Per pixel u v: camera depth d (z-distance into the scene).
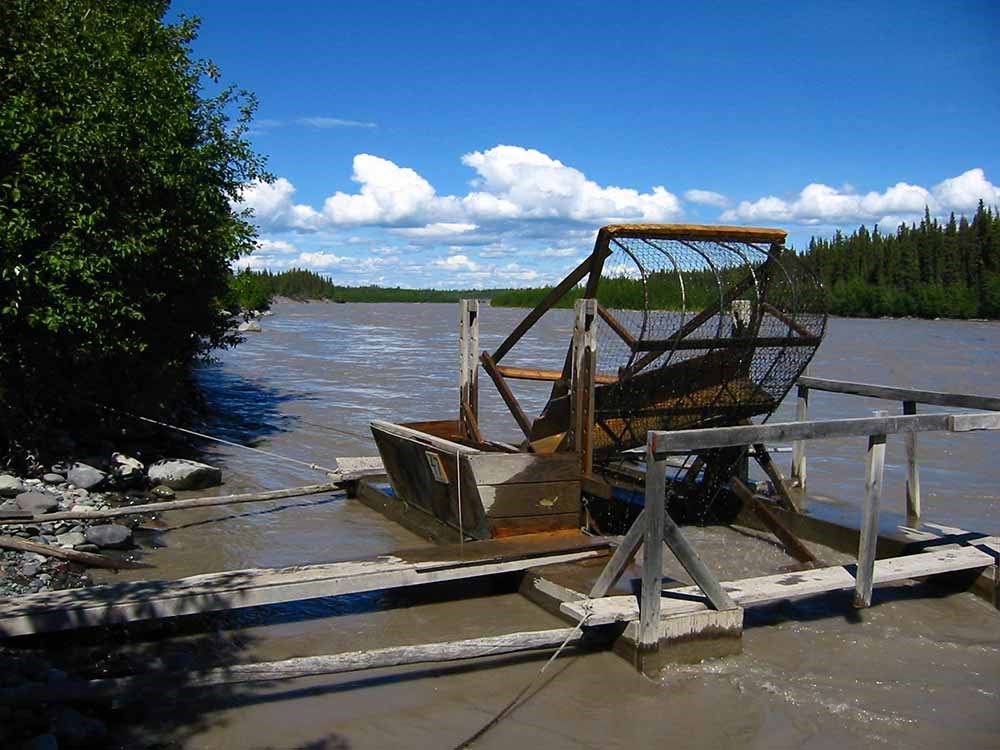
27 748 5.13
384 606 8.15
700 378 9.58
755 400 9.95
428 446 9.60
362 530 10.75
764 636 7.57
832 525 9.97
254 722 5.99
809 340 9.64
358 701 6.33
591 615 6.89
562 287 9.55
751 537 10.51
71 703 5.96
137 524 10.78
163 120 13.34
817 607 8.24
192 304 15.62
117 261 12.08
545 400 24.33
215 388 25.75
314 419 20.28
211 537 10.38
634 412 9.40
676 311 8.89
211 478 12.99
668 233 9.01
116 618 6.43
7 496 10.68
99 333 11.83
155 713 6.06
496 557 8.01
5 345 11.55
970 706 6.45
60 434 13.10
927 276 116.00
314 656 6.46
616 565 7.19
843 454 16.48
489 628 7.61
